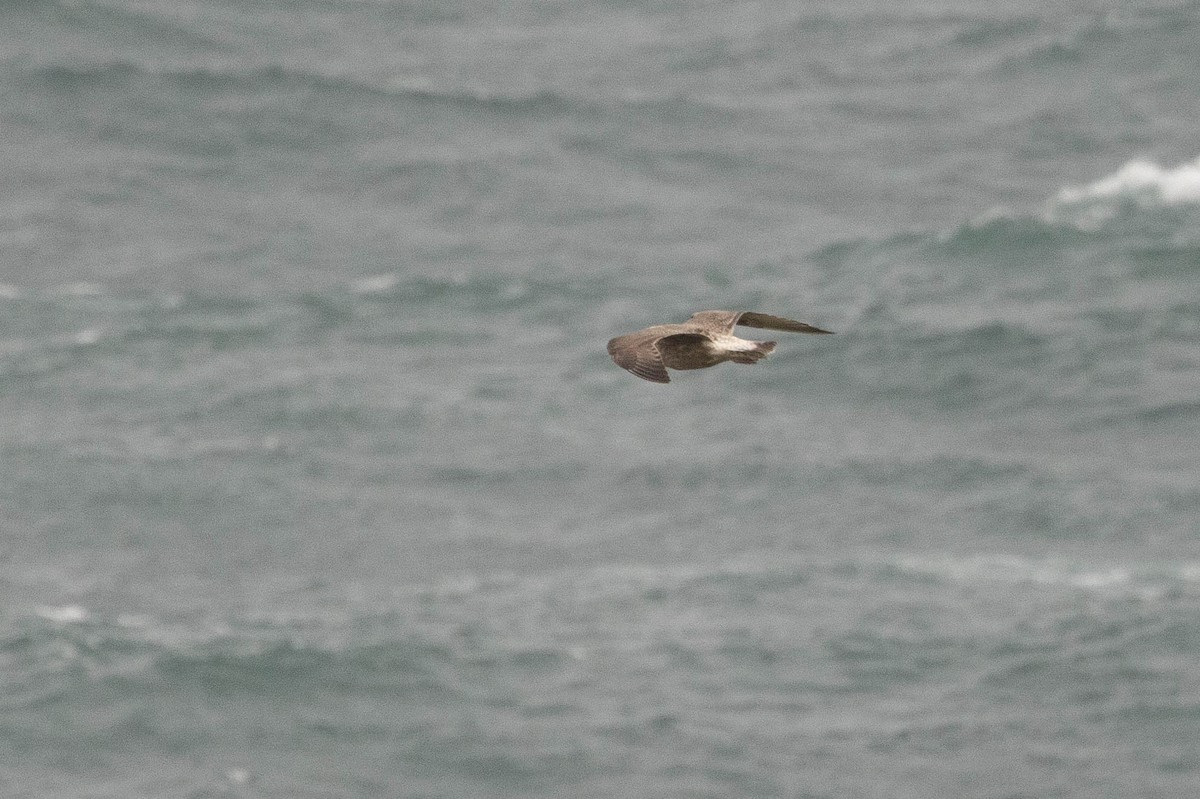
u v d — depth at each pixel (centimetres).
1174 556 4612
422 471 5181
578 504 5009
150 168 7094
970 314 5906
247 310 6109
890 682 4116
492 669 4203
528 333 5988
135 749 3972
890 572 4597
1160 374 5512
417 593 4581
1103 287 6025
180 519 4947
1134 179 6819
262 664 4231
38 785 3856
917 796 3750
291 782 3881
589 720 4009
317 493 5066
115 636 4350
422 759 3928
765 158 7250
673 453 5234
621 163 7238
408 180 7088
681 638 4312
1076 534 4738
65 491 5050
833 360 5694
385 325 6034
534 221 6819
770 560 4688
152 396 5559
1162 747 3866
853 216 6800
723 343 1530
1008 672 4125
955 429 5334
